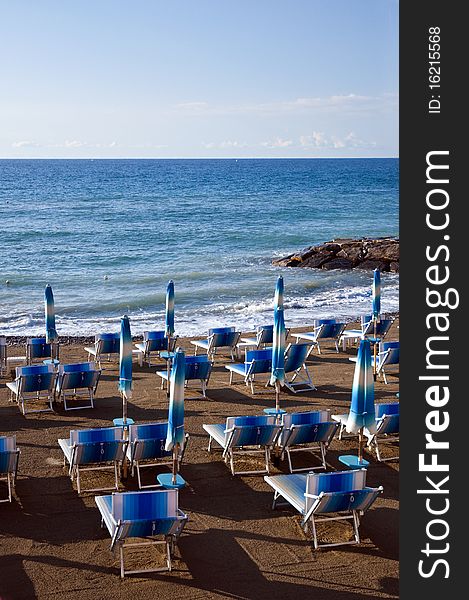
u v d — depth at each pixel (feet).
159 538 24.20
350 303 74.74
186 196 255.29
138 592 20.80
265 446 30.81
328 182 366.84
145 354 49.57
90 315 69.67
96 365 49.49
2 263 101.81
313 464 30.89
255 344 50.88
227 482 28.86
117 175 450.71
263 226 155.12
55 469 30.22
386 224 160.66
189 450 32.45
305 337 53.47
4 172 496.23
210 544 23.71
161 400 40.93
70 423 36.73
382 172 514.27
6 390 43.24
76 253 112.47
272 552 23.22
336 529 24.88
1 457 25.57
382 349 46.06
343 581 21.56
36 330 62.85
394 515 26.16
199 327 63.41
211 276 92.17
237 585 21.24
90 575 21.70
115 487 28.14
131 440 28.22
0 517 25.58
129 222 160.97
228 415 37.91
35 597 20.47
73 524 25.11
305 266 101.30
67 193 269.44
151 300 75.87
